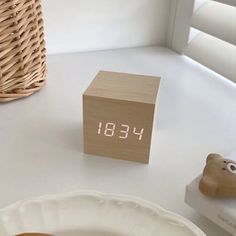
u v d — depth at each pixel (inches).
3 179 15.6
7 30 18.6
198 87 25.5
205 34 29.0
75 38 30.5
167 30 33.0
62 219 11.9
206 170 13.2
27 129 19.5
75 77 26.3
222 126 20.6
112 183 15.7
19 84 21.3
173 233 11.6
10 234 11.2
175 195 15.1
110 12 30.4
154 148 18.3
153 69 28.4
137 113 16.1
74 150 17.9
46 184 15.5
